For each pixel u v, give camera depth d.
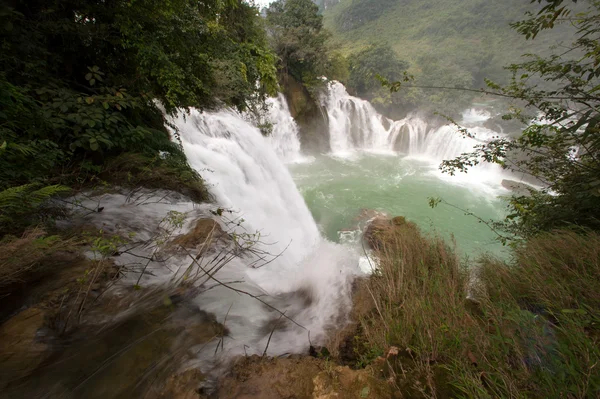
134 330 1.99
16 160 2.98
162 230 3.46
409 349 1.87
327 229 9.76
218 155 7.60
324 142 19.36
